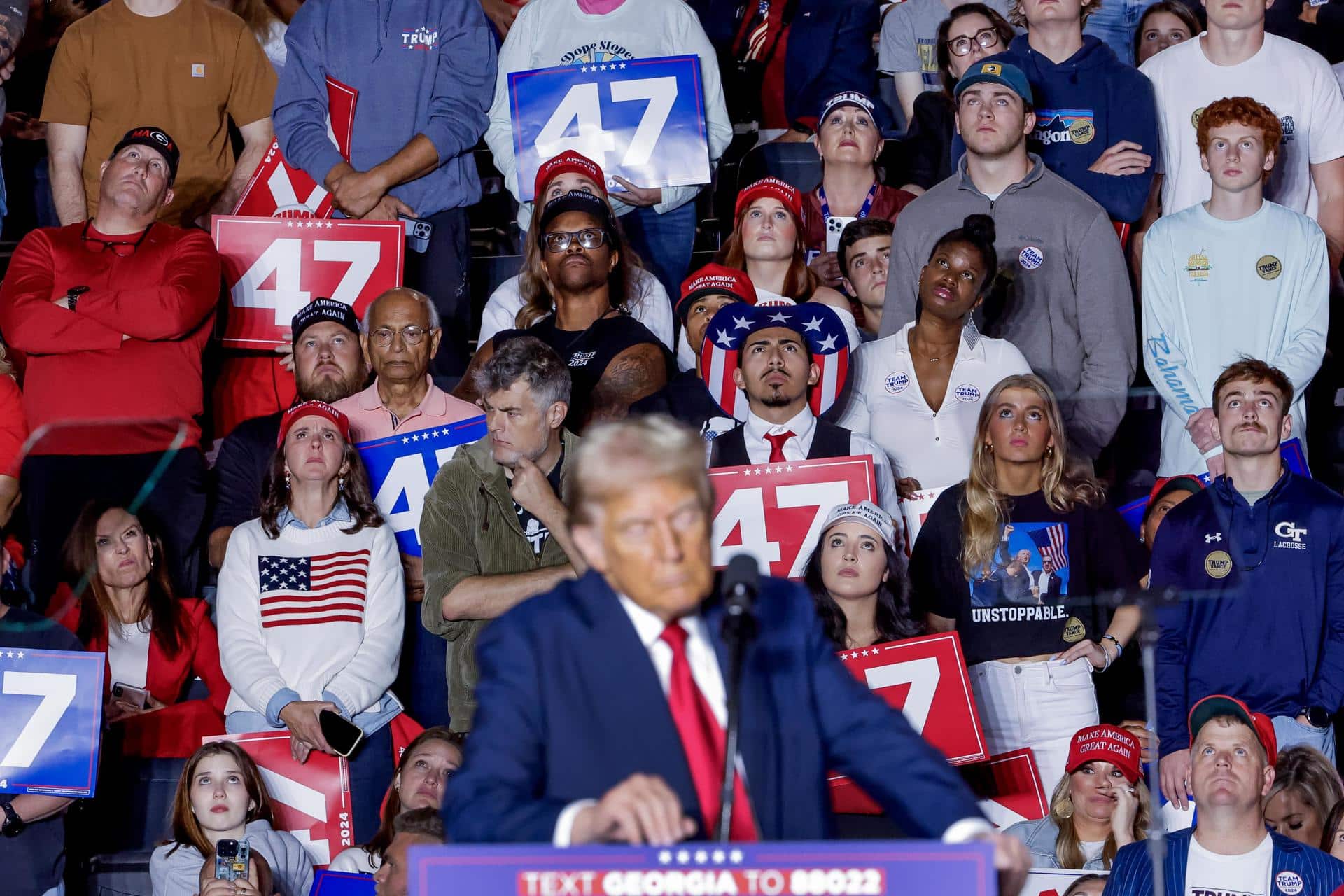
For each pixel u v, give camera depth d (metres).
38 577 20.20
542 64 24.09
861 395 20.05
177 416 21.03
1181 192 23.75
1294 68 23.41
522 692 7.28
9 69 25.81
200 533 20.97
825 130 23.84
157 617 19.61
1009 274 21.30
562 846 6.26
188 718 19.25
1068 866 17.03
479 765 7.05
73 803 18.17
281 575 18.53
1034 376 18.52
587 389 20.42
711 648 7.41
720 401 19.64
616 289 21.45
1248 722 16.00
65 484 20.70
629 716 7.21
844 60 27.28
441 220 23.58
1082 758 16.97
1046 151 23.17
